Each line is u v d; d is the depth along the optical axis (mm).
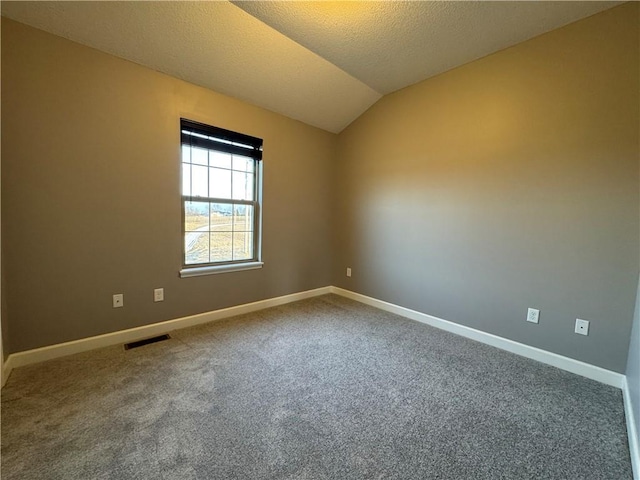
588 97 1989
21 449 1283
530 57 2236
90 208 2158
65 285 2098
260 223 3258
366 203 3605
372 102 3406
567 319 2133
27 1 1745
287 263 3561
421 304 3062
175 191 2572
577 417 1602
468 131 2623
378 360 2205
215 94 2756
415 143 3051
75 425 1437
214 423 1483
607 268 1963
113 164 2232
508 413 1624
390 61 2615
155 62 2318
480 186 2561
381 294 3479
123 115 2252
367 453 1321
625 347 1907
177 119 2533
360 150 3639
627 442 1422
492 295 2520
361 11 2023
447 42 2322
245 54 2430
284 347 2385
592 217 2008
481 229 2572
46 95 1938
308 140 3631
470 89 2598
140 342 2398
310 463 1259
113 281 2301
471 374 2033
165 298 2592
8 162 1846
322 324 2924
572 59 2045
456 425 1520
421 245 3041
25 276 1947
